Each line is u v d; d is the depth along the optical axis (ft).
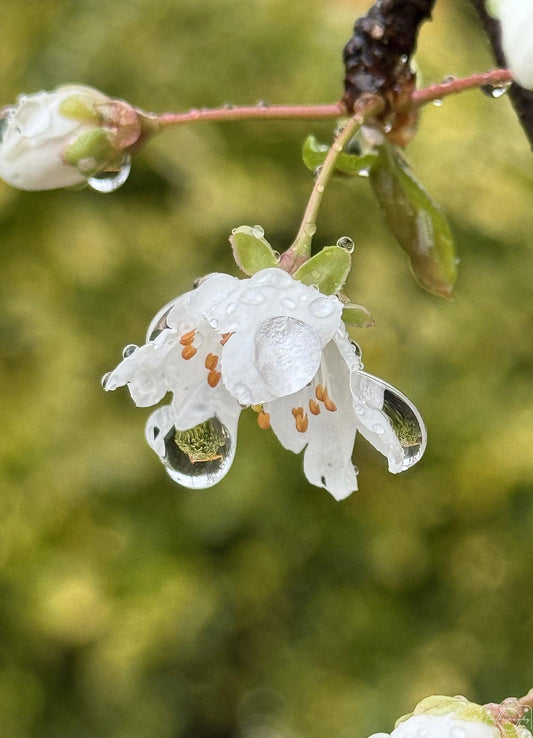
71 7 1.30
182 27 1.32
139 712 1.31
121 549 1.26
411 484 1.33
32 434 1.24
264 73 1.32
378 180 0.65
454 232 1.31
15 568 1.24
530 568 1.33
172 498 1.29
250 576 1.33
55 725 1.29
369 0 1.39
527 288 1.32
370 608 1.35
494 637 1.34
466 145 1.31
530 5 0.60
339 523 1.34
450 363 1.29
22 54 1.28
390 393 0.60
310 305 0.60
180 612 1.26
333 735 1.32
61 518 1.25
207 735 1.50
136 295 1.27
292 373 0.59
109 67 1.29
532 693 0.62
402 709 1.27
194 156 1.27
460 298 1.30
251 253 0.61
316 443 0.62
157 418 0.61
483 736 0.61
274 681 1.37
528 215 1.31
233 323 0.60
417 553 1.34
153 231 1.28
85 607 1.24
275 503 1.30
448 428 1.29
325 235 1.32
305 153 0.66
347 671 1.34
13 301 1.26
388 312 1.28
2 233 1.28
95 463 1.24
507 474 1.28
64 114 0.66
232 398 0.62
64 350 1.25
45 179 0.67
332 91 1.31
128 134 0.66
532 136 0.65
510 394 1.29
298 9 1.35
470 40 1.40
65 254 1.26
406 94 0.65
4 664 1.27
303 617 1.37
